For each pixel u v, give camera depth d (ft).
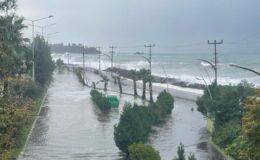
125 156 129.08
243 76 467.93
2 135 80.69
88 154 131.13
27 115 90.84
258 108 76.89
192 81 413.59
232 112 149.18
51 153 132.05
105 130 167.63
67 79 404.16
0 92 86.89
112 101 225.15
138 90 323.78
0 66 91.86
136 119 133.18
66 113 207.41
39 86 261.24
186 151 135.44
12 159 120.67
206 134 161.38
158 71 610.24
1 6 114.93
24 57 136.15
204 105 181.88
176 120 193.26
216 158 125.59
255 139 76.23
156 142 148.46
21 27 136.36
